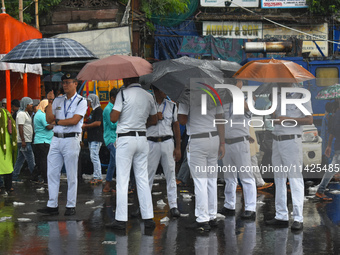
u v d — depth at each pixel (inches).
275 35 925.2
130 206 332.8
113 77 255.4
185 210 316.2
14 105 480.7
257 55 753.0
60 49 299.3
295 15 927.7
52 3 713.6
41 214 302.2
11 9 713.0
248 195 288.8
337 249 223.6
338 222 278.2
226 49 806.5
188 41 806.5
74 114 292.4
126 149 257.6
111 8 717.9
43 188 412.2
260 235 248.7
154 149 288.4
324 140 385.7
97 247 226.2
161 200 339.9
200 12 900.6
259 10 924.0
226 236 246.5
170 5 797.9
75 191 299.4
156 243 233.3
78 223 276.5
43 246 227.8
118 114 255.6
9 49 519.2
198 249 223.0
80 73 263.6
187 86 253.4
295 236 246.8
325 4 908.6
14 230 259.9
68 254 215.0
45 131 431.8
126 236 246.5
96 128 437.4
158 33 861.8
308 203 335.9
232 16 903.1
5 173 386.3
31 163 456.4
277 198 270.5
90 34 685.3
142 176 264.1
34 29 595.8
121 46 680.4
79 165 457.1
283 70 262.2
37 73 601.9
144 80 294.7
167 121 290.5
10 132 386.6
